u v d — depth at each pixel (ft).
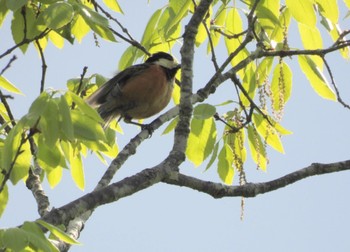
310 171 32.71
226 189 31.22
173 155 30.63
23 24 33.55
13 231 22.52
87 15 29.96
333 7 33.76
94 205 27.17
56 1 30.99
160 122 35.24
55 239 27.09
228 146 37.27
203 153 37.09
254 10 33.58
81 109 26.05
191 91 32.35
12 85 33.30
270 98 36.88
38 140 28.63
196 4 37.42
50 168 29.99
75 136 25.62
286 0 33.37
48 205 33.22
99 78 38.06
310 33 37.09
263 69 37.96
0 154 29.73
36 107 25.18
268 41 36.42
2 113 33.68
